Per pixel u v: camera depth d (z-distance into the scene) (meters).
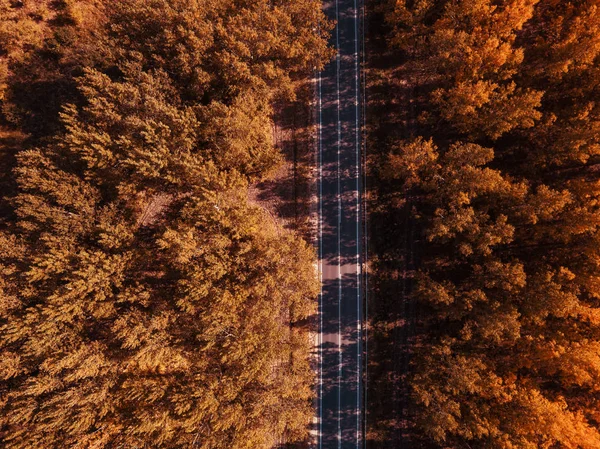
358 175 48.41
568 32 40.03
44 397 41.16
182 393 39.16
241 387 39.62
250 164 42.00
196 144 40.72
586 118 38.75
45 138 44.84
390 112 48.09
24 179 41.41
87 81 39.91
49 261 38.28
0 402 41.38
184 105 40.28
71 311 40.25
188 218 39.84
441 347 43.44
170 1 37.91
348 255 48.47
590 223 37.16
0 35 47.53
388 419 48.09
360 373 48.31
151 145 39.81
